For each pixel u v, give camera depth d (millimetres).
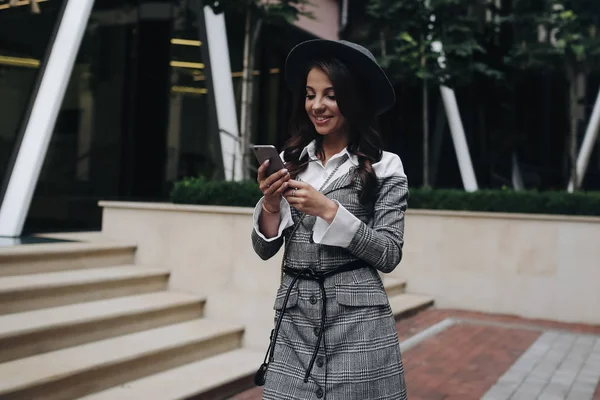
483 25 10641
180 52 9852
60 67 6488
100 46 9289
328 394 1723
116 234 5688
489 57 10758
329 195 1837
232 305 4938
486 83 11914
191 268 5184
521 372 4824
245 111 7348
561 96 15422
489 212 7625
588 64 9273
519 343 5844
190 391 3707
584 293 6879
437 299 7621
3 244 5059
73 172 8883
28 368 3449
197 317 5035
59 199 8664
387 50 9828
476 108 14141
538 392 4312
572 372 4844
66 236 5945
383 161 1875
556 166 15594
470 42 9031
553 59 9219
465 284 7473
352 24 12555
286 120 11703
